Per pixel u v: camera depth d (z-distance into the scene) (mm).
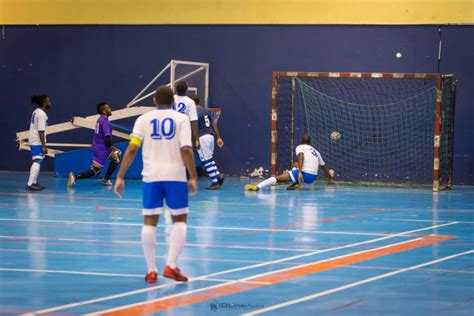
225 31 27969
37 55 29469
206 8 28078
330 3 27078
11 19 29625
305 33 27375
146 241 9930
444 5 26203
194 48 28234
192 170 10008
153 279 9922
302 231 14820
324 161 27266
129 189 23516
